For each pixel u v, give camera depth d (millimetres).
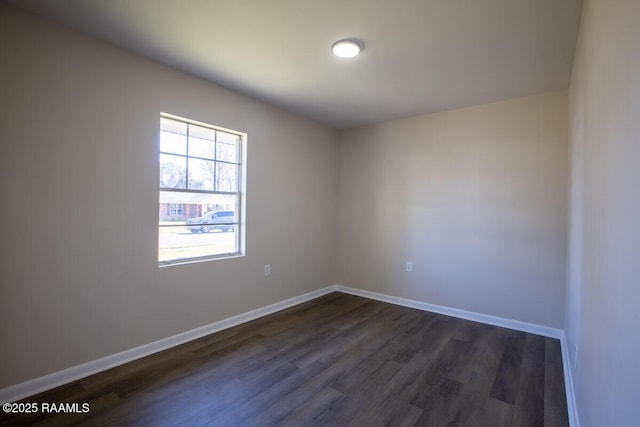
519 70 2744
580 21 2012
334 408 2057
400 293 4250
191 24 2139
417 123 4105
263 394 2188
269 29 2184
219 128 3209
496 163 3555
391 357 2750
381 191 4422
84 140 2289
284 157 3938
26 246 2059
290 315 3766
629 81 854
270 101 3602
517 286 3441
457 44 2334
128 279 2547
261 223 3682
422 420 1960
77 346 2293
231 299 3369
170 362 2580
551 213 3260
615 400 950
